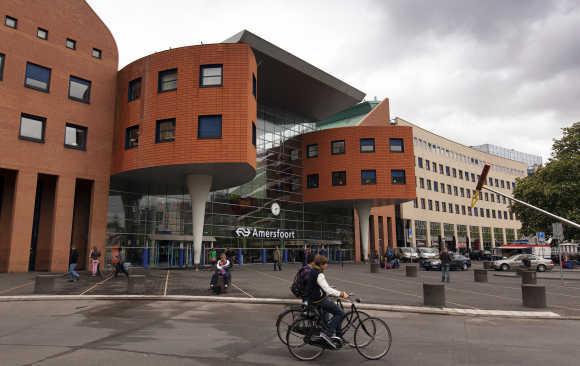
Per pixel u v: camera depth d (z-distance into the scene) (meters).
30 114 25.16
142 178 30.52
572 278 25.75
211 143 26.39
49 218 27.30
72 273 19.16
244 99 26.84
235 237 36.44
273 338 8.24
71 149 26.80
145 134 27.64
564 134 41.81
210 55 27.44
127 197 30.45
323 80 37.62
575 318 11.29
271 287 17.58
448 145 77.44
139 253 30.33
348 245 49.06
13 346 7.39
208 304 13.16
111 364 6.23
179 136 26.75
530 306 13.12
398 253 48.25
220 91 26.97
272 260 39.28
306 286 7.03
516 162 99.06
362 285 19.59
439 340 8.37
